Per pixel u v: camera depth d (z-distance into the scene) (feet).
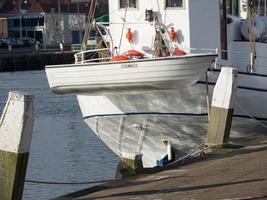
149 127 101.81
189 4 99.66
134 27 103.04
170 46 100.58
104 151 147.54
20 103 62.54
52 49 604.08
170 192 64.03
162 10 100.99
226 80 90.12
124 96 98.73
